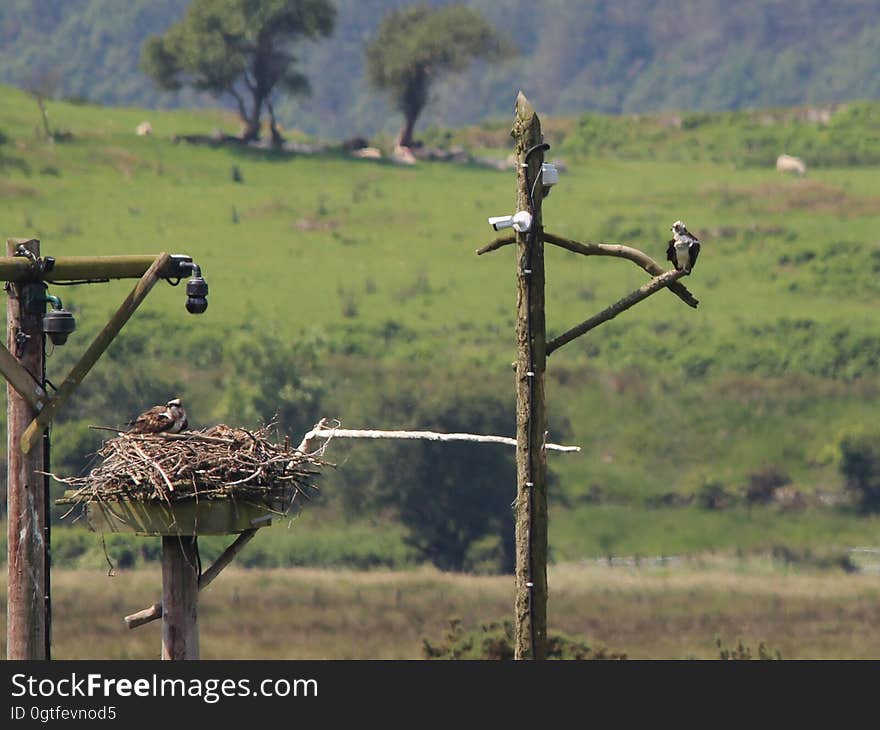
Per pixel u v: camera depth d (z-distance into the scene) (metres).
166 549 50.19
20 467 52.50
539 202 55.75
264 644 153.00
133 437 49.16
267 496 49.75
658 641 161.25
